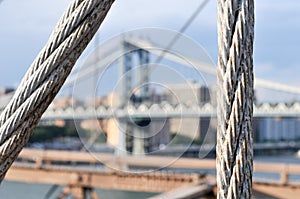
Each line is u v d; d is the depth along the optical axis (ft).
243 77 3.58
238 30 3.59
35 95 3.78
